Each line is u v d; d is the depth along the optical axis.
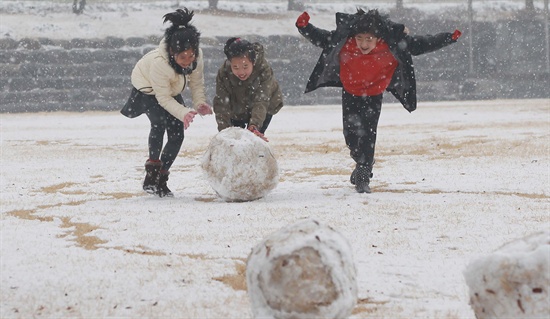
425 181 11.34
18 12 62.81
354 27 9.51
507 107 41.00
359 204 8.98
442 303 4.76
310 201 9.34
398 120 31.70
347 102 10.04
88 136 24.97
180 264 5.84
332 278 3.71
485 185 10.63
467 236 6.91
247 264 3.89
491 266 3.73
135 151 18.48
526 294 3.62
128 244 6.75
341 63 9.81
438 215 8.06
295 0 70.56
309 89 10.09
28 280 5.41
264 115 9.70
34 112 51.06
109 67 57.25
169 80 9.59
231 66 9.53
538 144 17.28
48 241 6.92
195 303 4.77
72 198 10.09
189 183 11.87
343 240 3.88
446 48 62.97
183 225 7.70
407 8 69.06
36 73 55.47
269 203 9.22
